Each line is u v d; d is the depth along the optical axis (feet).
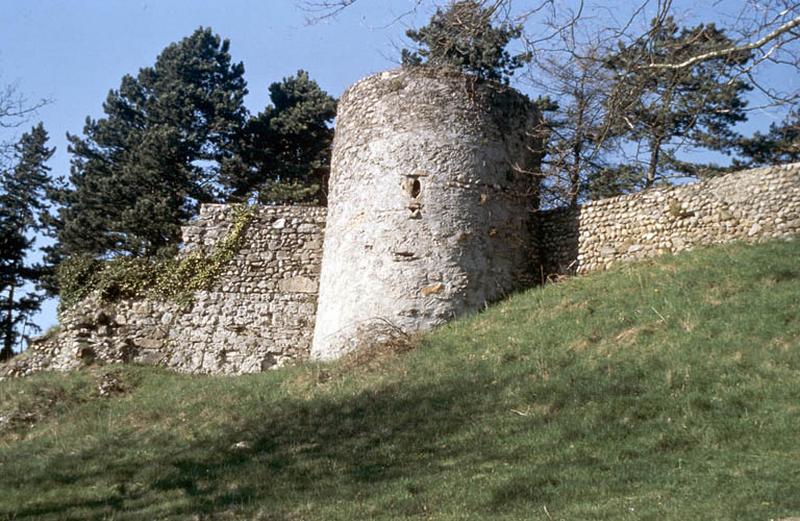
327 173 101.60
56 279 102.27
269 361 62.49
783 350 36.68
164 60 110.22
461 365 45.34
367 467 35.12
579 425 34.58
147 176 99.86
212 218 66.13
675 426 32.89
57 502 36.19
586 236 58.44
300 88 106.22
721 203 53.31
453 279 54.13
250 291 64.23
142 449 43.21
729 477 28.04
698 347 39.27
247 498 33.71
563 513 27.27
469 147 56.70
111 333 64.59
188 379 60.29
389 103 57.82
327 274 58.23
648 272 51.29
